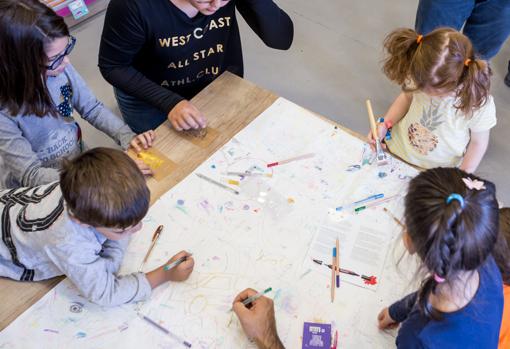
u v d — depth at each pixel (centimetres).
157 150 122
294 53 262
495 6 181
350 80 247
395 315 85
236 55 170
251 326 87
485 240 65
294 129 125
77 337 89
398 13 279
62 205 92
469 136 134
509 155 211
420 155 142
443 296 71
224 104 132
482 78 113
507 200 197
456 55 111
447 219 63
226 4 140
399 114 148
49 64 115
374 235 104
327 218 107
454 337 70
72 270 91
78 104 147
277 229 105
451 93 120
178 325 91
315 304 93
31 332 90
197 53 151
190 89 167
